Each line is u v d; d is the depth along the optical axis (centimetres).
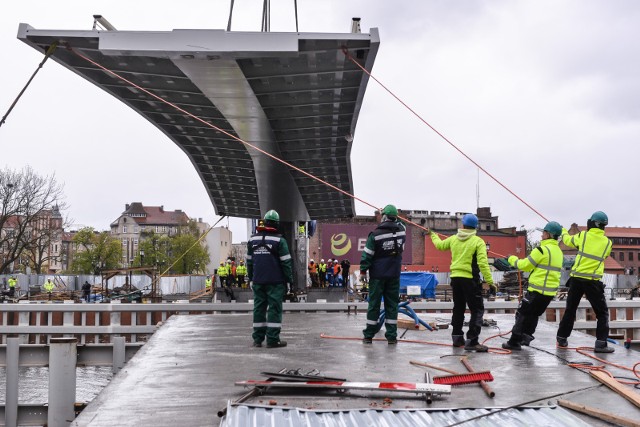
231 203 3262
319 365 884
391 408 625
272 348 1069
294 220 3531
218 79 1761
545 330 1341
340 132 2281
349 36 1516
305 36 1515
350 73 1778
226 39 1515
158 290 5394
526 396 689
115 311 1975
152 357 963
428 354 995
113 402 653
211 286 4569
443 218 8950
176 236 10681
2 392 2258
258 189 2933
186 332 1328
